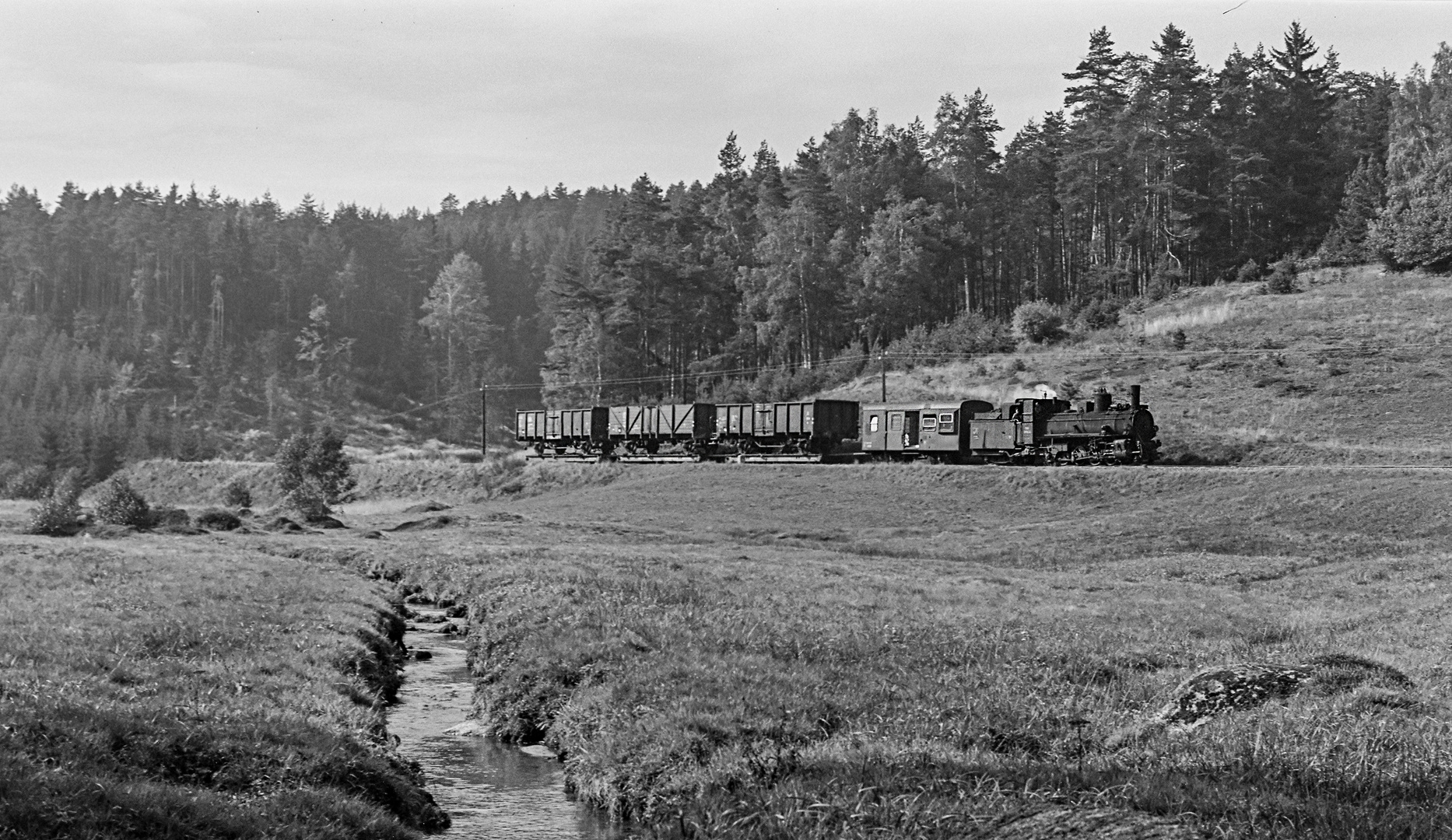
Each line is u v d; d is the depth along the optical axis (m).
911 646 23.27
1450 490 51.94
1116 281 121.88
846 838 12.04
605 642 22.94
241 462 112.12
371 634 26.23
